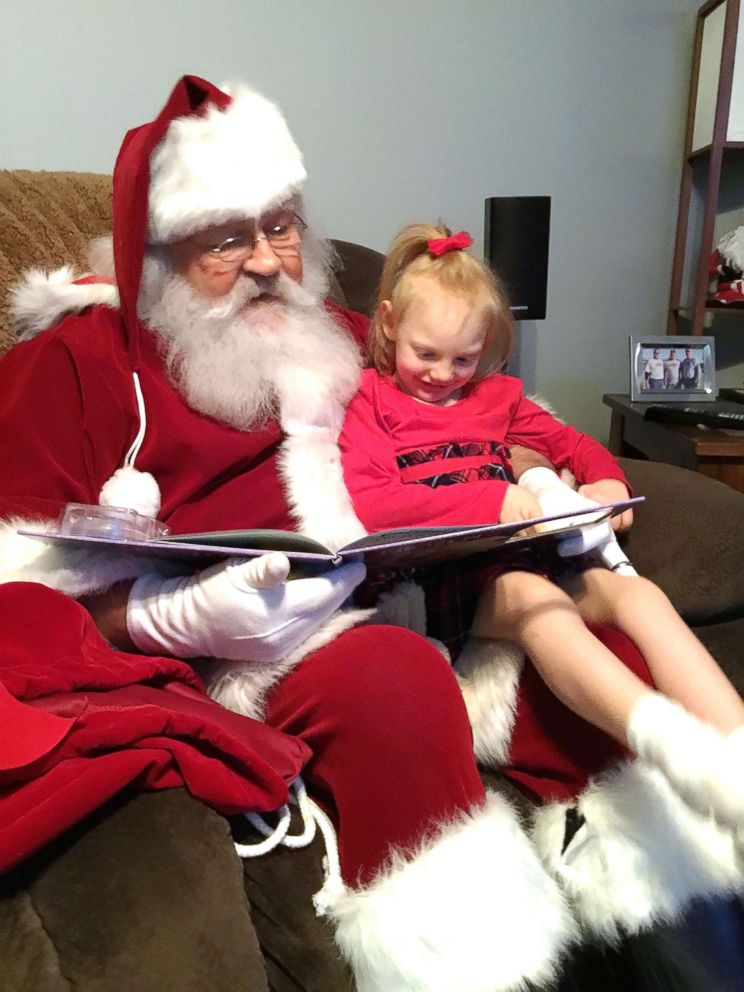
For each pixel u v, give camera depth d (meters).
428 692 0.76
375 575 0.97
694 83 1.68
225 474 0.98
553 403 1.90
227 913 0.57
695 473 1.20
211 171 0.89
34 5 1.40
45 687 0.63
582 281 1.82
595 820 0.79
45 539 0.79
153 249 0.97
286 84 1.56
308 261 1.13
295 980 0.66
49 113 1.46
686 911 0.79
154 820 0.59
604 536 0.96
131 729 0.61
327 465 1.00
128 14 1.45
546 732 0.89
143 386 0.95
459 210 1.72
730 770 0.69
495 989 0.64
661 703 0.75
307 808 0.75
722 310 1.66
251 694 0.81
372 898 0.66
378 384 1.12
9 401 0.91
